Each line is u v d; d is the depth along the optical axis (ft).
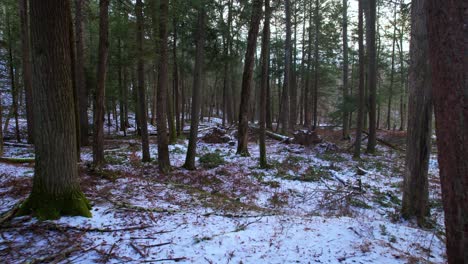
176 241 15.46
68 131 18.26
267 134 72.33
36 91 17.52
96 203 21.04
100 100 33.65
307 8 80.23
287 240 15.74
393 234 17.56
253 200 27.35
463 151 8.90
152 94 113.09
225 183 32.48
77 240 15.11
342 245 15.14
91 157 43.68
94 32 67.41
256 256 13.88
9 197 21.94
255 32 46.52
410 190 21.99
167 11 34.40
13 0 56.70
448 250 9.78
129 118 119.55
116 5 36.91
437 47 9.19
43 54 17.10
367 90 60.90
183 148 54.39
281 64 87.30
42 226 16.29
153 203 22.31
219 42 49.78
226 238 15.89
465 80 8.72
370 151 53.36
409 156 21.95
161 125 35.96
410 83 21.49
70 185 18.42
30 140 55.57
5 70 68.80
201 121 120.88
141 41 35.35
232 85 107.24
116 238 15.62
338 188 29.30
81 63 55.77
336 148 55.26
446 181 9.43
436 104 9.54
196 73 37.81
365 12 61.52
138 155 46.91
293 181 34.40
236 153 49.96
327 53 90.58
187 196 25.55
